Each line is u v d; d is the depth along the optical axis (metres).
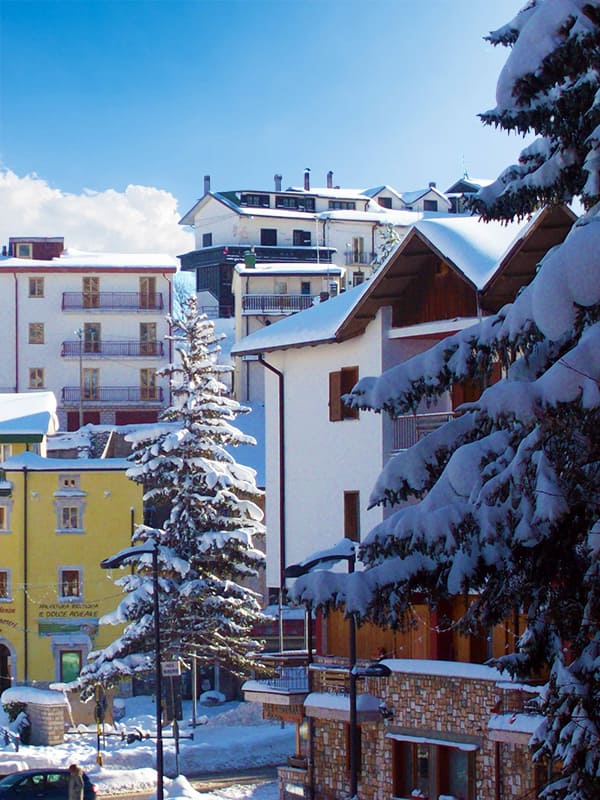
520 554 17.81
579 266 14.51
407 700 36.03
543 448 16.08
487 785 33.06
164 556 52.34
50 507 65.38
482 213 20.47
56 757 49.09
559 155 19.55
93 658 52.38
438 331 36.00
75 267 95.00
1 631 64.88
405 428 37.97
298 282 95.25
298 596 19.72
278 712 40.53
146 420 95.44
